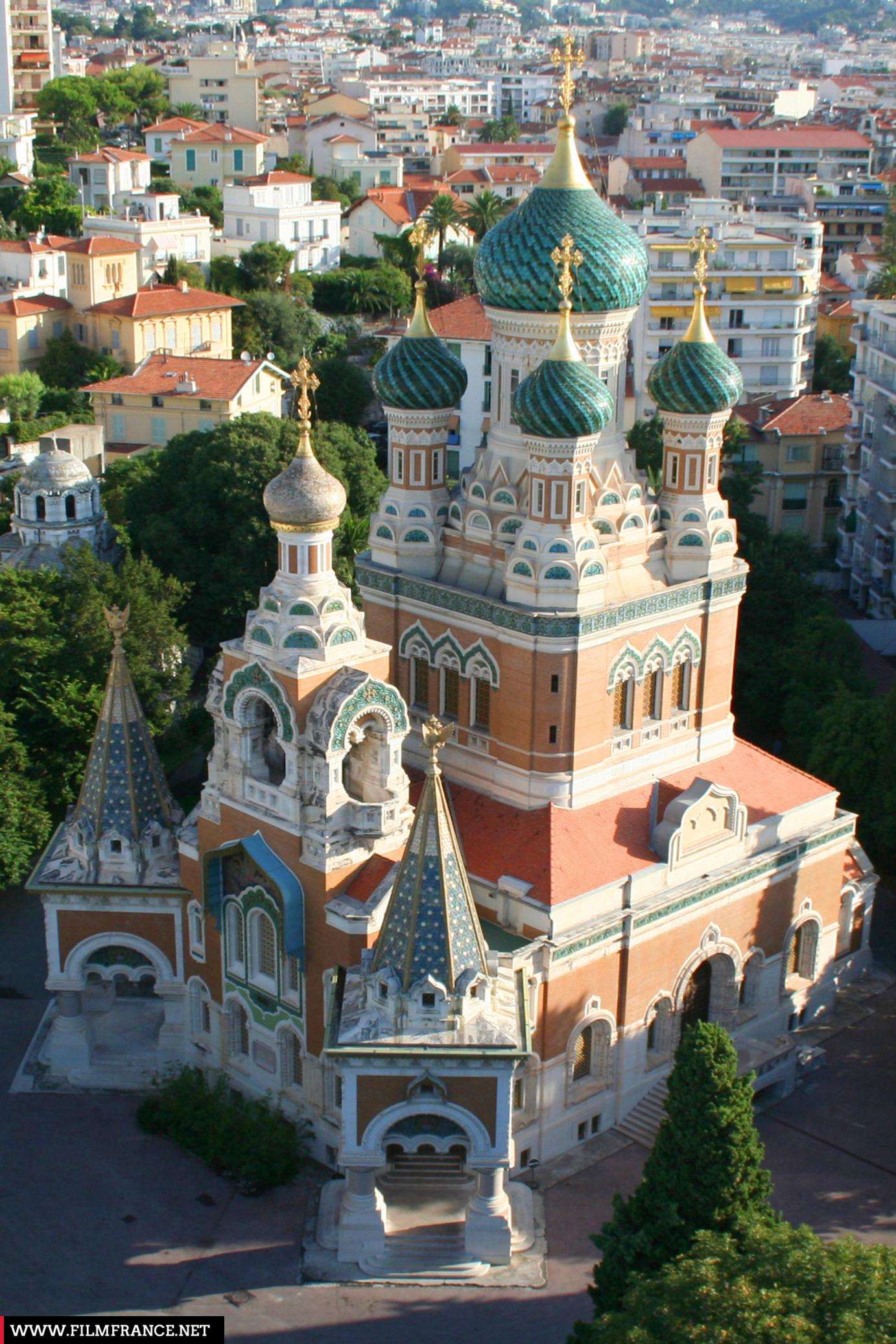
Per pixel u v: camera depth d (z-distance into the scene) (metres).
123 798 63.62
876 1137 63.41
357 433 122.38
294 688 56.81
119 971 65.38
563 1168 60.81
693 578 64.06
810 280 163.12
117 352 162.38
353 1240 55.72
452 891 53.72
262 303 175.62
